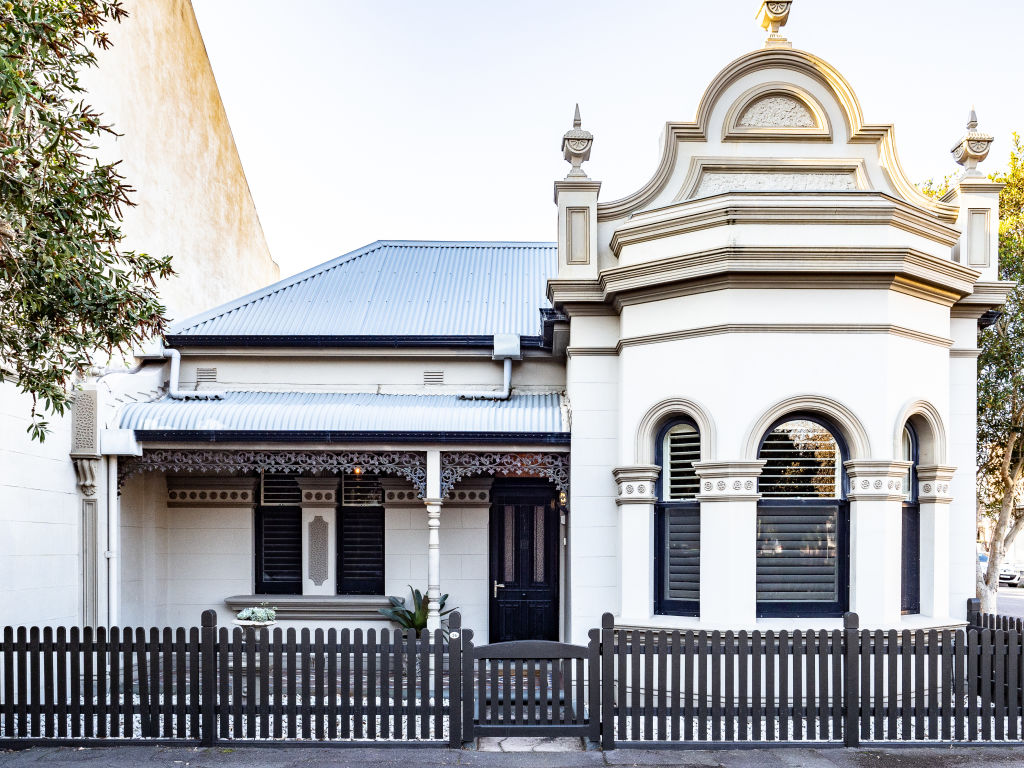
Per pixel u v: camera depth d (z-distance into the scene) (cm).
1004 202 1393
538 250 1526
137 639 732
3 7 553
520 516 1225
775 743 714
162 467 1037
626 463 948
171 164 1391
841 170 966
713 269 867
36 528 923
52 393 657
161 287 1345
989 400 1305
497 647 736
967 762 675
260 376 1210
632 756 694
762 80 988
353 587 1210
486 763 675
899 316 886
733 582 847
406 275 1393
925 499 920
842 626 852
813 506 880
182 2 1438
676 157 1000
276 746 715
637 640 728
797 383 867
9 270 595
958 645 729
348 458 1041
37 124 656
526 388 1196
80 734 735
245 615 966
